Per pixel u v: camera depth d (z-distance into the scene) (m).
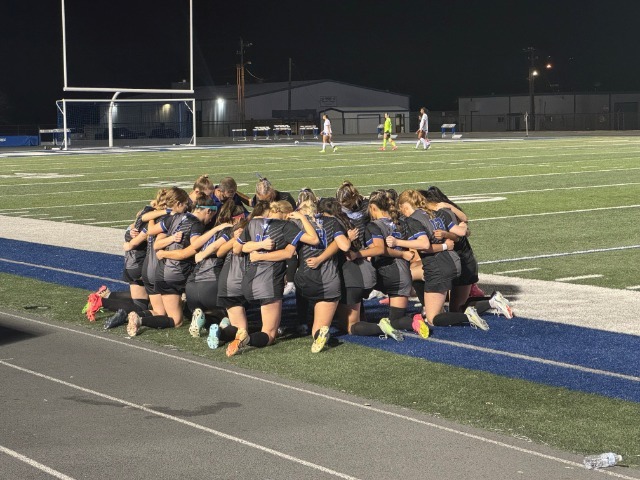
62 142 54.16
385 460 5.17
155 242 8.52
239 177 26.30
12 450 5.35
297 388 6.62
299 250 7.91
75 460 5.19
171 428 5.73
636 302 9.37
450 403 6.25
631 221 15.58
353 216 8.64
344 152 40.38
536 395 6.41
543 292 9.91
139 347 7.91
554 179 24.06
